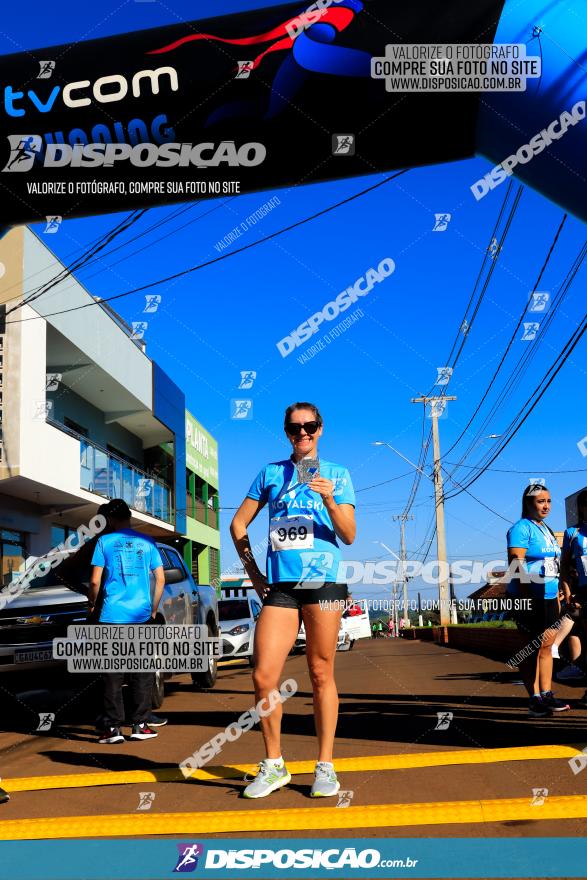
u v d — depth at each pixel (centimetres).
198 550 3806
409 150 719
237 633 1631
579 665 968
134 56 713
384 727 674
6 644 852
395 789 457
